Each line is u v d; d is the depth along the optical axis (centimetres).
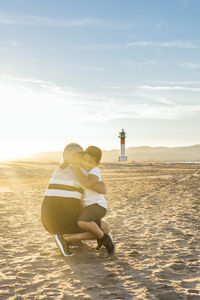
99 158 496
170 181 2202
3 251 534
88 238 508
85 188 502
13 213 927
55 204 495
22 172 3061
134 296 352
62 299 346
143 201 1173
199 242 579
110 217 848
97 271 433
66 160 509
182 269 438
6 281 400
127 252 523
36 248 553
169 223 756
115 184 1977
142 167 5325
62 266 456
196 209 958
